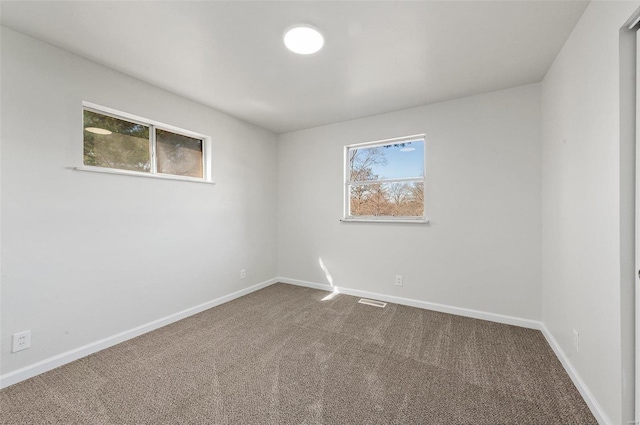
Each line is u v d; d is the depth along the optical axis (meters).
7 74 1.79
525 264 2.64
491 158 2.78
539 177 2.57
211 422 1.47
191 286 2.99
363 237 3.56
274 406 1.59
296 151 4.11
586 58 1.63
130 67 2.30
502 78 2.50
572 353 1.82
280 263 4.29
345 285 3.71
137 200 2.51
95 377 1.86
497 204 2.76
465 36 1.90
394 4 1.60
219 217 3.32
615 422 1.31
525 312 2.64
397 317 2.88
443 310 3.03
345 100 2.99
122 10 1.64
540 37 1.90
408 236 3.25
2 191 1.77
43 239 1.94
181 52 2.09
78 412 1.54
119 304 2.37
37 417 1.50
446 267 3.02
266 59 2.19
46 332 1.95
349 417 1.50
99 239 2.25
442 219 3.04
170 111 2.76
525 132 2.63
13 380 1.79
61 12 1.65
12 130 1.81
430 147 3.10
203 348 2.26
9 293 1.80
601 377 1.44
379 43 1.98
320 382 1.81
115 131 2.42
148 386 1.77
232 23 1.76
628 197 1.27
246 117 3.53
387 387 1.75
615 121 1.32
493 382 1.79
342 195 3.72
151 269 2.62
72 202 2.09
